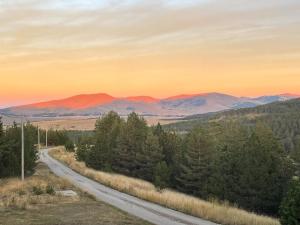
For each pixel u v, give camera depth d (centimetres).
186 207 2684
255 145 4997
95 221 2131
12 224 1962
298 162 5566
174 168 6919
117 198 3278
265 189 4734
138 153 7412
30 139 5278
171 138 7712
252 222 2216
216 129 9419
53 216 2234
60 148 12094
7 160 4631
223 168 5456
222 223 2245
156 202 3095
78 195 3262
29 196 2988
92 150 7625
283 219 1608
